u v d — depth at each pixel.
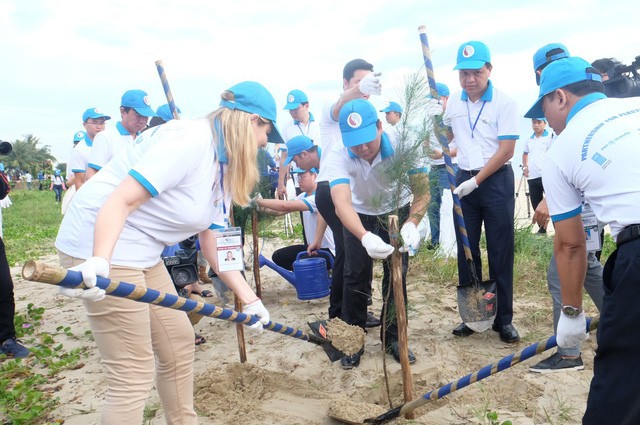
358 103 3.37
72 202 2.42
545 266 6.32
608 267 2.16
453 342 4.29
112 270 2.30
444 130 3.92
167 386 2.66
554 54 3.85
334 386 3.69
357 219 3.46
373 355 4.09
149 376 2.40
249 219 5.38
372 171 3.68
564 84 2.40
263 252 8.28
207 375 3.69
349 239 3.91
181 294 4.42
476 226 4.47
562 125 2.48
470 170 4.38
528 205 10.22
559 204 2.33
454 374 3.72
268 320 2.77
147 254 2.40
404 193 3.46
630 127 2.14
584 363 3.78
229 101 2.46
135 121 4.85
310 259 5.31
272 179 5.43
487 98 4.24
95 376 3.96
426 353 4.08
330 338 3.29
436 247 6.77
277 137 2.74
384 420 3.01
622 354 2.05
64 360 4.21
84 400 3.57
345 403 3.20
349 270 3.93
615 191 2.08
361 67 4.75
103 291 1.92
